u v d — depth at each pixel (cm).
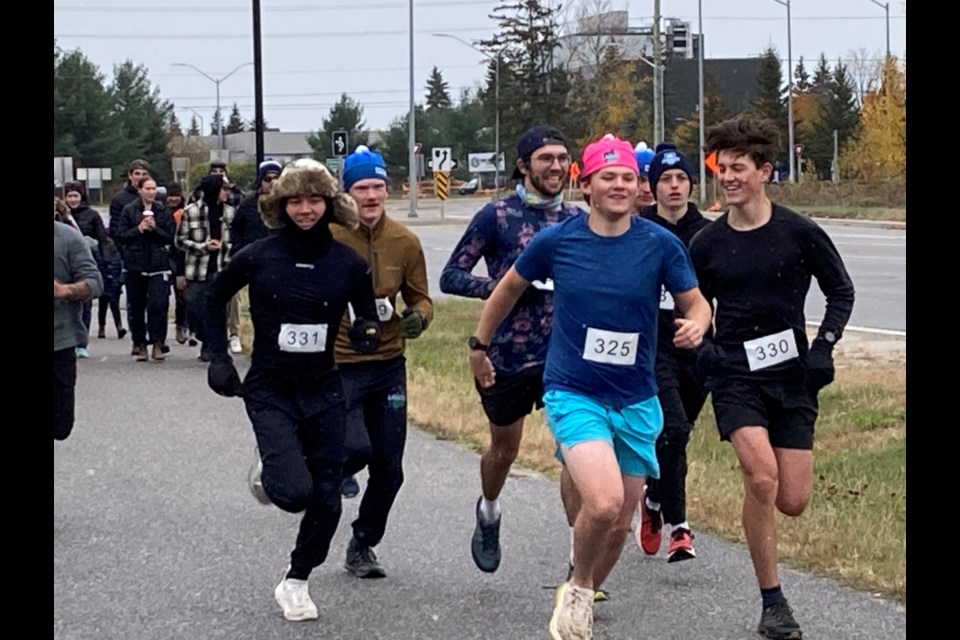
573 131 7044
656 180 715
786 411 582
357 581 672
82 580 670
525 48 7356
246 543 749
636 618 605
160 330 1636
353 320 617
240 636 582
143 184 1606
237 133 10706
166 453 1033
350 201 597
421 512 829
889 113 5881
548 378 547
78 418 1202
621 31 6944
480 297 664
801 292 582
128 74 8088
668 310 689
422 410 1191
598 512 509
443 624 600
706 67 9175
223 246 1533
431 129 9688
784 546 715
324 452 599
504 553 728
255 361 604
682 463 692
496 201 678
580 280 538
